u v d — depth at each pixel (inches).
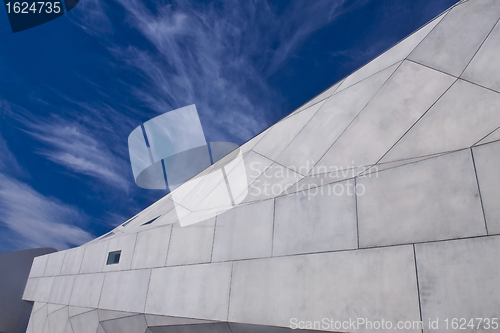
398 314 234.8
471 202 233.9
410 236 253.8
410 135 316.8
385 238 267.9
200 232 451.8
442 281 223.6
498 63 301.7
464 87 310.7
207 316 371.9
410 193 270.1
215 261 404.8
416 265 240.5
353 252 282.7
